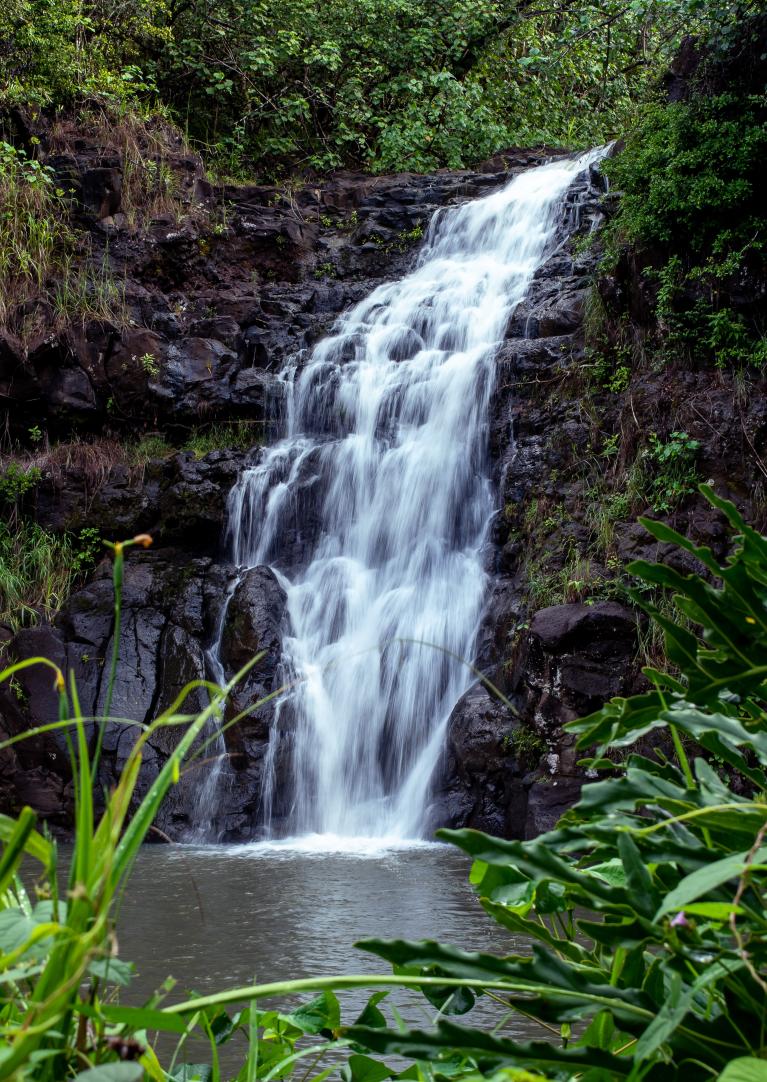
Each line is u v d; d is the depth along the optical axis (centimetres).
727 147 1071
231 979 474
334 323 1470
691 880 115
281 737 1043
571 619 916
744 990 130
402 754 1055
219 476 1289
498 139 2041
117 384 1376
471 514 1193
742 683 155
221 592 1156
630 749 856
